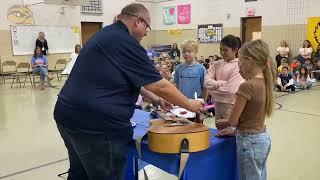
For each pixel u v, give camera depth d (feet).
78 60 5.11
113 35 4.87
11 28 34.24
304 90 23.90
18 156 10.83
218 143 5.48
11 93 24.45
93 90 4.78
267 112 5.49
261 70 5.39
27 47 35.50
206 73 8.76
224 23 37.73
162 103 6.53
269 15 33.96
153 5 45.52
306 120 14.87
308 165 9.58
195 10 40.42
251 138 5.35
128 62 4.84
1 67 32.76
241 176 5.55
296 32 32.19
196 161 5.24
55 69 35.86
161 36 45.50
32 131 13.91
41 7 36.04
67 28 38.14
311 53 30.48
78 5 36.55
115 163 5.03
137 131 5.98
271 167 9.46
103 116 4.74
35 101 20.97
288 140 11.96
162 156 5.21
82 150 5.04
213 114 15.02
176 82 9.57
